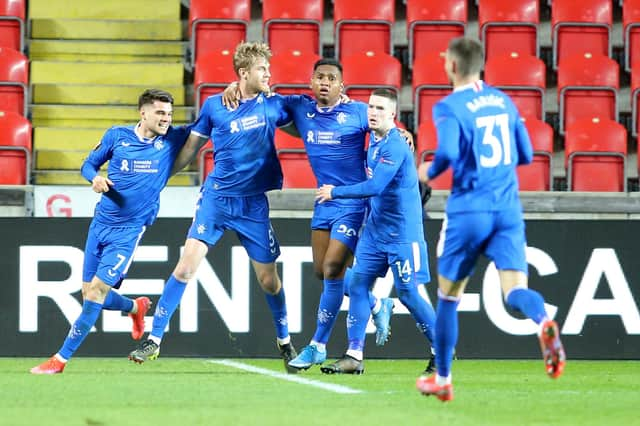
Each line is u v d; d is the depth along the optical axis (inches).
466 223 837.2
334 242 1218.0
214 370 1315.2
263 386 1082.1
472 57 845.8
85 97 2183.8
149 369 1330.0
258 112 1222.3
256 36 2346.2
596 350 1534.2
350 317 1246.3
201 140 1250.6
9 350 1513.3
